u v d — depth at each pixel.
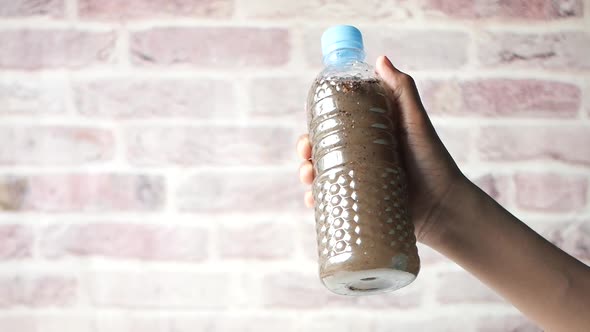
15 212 1.14
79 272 1.13
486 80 1.18
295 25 1.17
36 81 1.16
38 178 1.14
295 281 1.13
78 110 1.16
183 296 1.13
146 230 1.14
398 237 0.71
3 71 1.16
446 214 0.78
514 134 1.17
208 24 1.17
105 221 1.14
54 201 1.14
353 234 0.70
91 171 1.15
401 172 0.74
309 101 0.78
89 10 1.17
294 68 1.17
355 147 0.73
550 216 1.16
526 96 1.18
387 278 0.72
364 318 1.13
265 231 1.14
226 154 1.15
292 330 1.13
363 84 0.75
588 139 1.17
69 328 1.12
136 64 1.17
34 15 1.17
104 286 1.13
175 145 1.15
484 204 0.78
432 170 0.77
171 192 1.14
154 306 1.12
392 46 1.18
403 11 1.18
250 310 1.13
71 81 1.16
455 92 1.17
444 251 0.79
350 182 0.72
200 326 1.12
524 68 1.18
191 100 1.16
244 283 1.13
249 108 1.16
